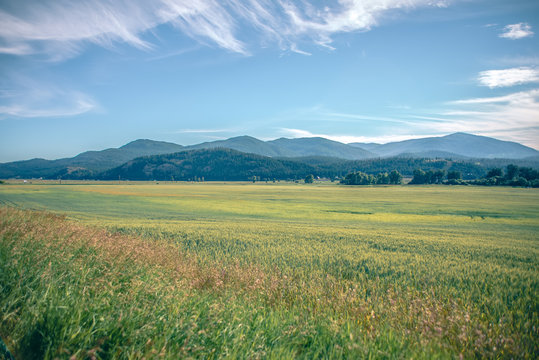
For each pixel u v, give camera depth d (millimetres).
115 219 35781
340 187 170250
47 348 2875
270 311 5508
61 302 3600
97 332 3307
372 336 4652
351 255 16297
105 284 4734
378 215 51219
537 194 107750
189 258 11789
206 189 142875
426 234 26984
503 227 36594
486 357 4543
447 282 11141
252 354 3547
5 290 3824
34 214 13586
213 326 4055
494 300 8727
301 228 28953
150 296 4902
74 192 101125
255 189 146000
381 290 9430
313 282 8891
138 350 3117
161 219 37812
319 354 4023
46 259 5207
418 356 4023
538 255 17438
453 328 5359
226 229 26406
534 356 4957
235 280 7910
